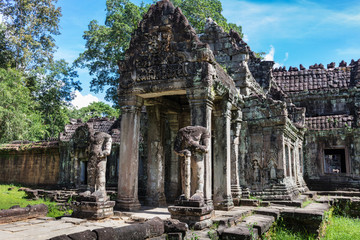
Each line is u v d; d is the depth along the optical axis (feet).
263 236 27.76
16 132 72.38
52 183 74.08
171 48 34.58
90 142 31.14
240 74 48.44
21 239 19.95
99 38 92.68
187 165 26.91
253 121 45.62
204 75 32.71
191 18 88.43
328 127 66.13
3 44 105.19
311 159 66.64
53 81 118.93
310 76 80.89
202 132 28.48
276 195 42.27
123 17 90.48
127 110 36.50
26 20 108.99
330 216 40.73
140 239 18.79
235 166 42.09
